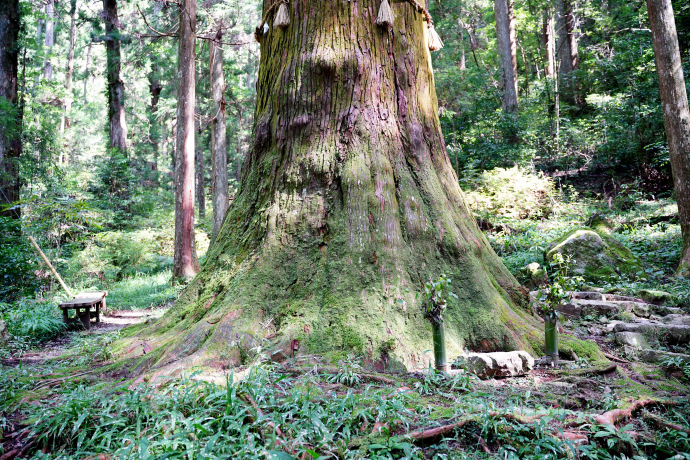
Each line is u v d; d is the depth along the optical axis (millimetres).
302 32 5113
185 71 12859
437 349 3668
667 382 3688
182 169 12789
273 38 5434
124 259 16828
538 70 27109
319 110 4879
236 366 3869
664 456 2629
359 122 4820
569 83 22266
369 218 4496
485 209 13180
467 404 2992
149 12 22203
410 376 3707
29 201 11070
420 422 2793
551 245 8828
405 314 4191
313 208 4629
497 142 17250
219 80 17844
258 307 4293
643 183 14992
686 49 16359
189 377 3400
